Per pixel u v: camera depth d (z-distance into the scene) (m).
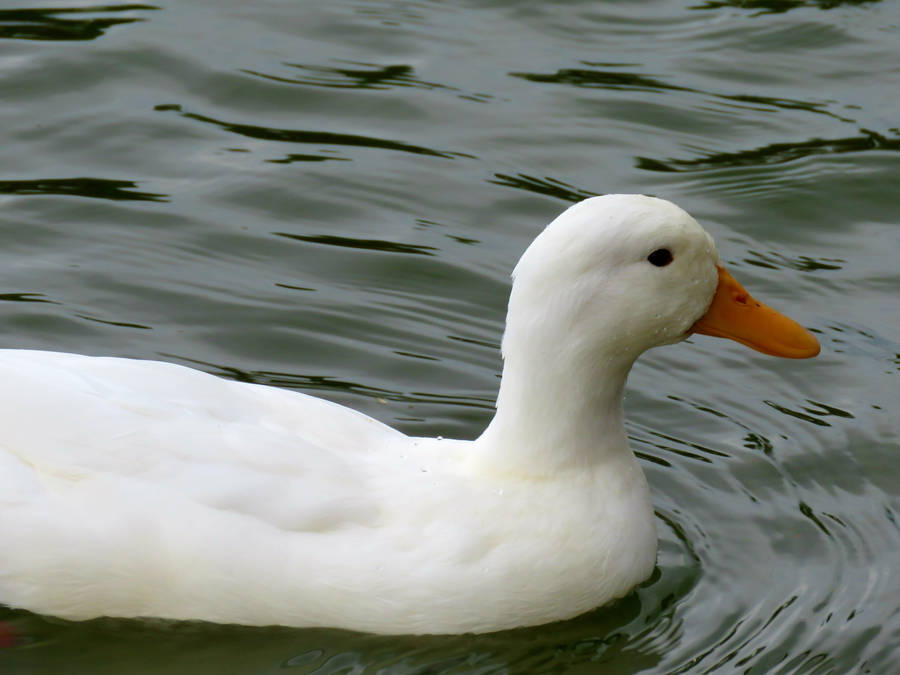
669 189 14.29
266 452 8.33
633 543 8.90
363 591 8.26
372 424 9.13
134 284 12.41
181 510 8.16
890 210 14.19
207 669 8.47
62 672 8.44
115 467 8.20
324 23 16.89
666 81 16.09
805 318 12.59
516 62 16.38
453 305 12.52
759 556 9.75
